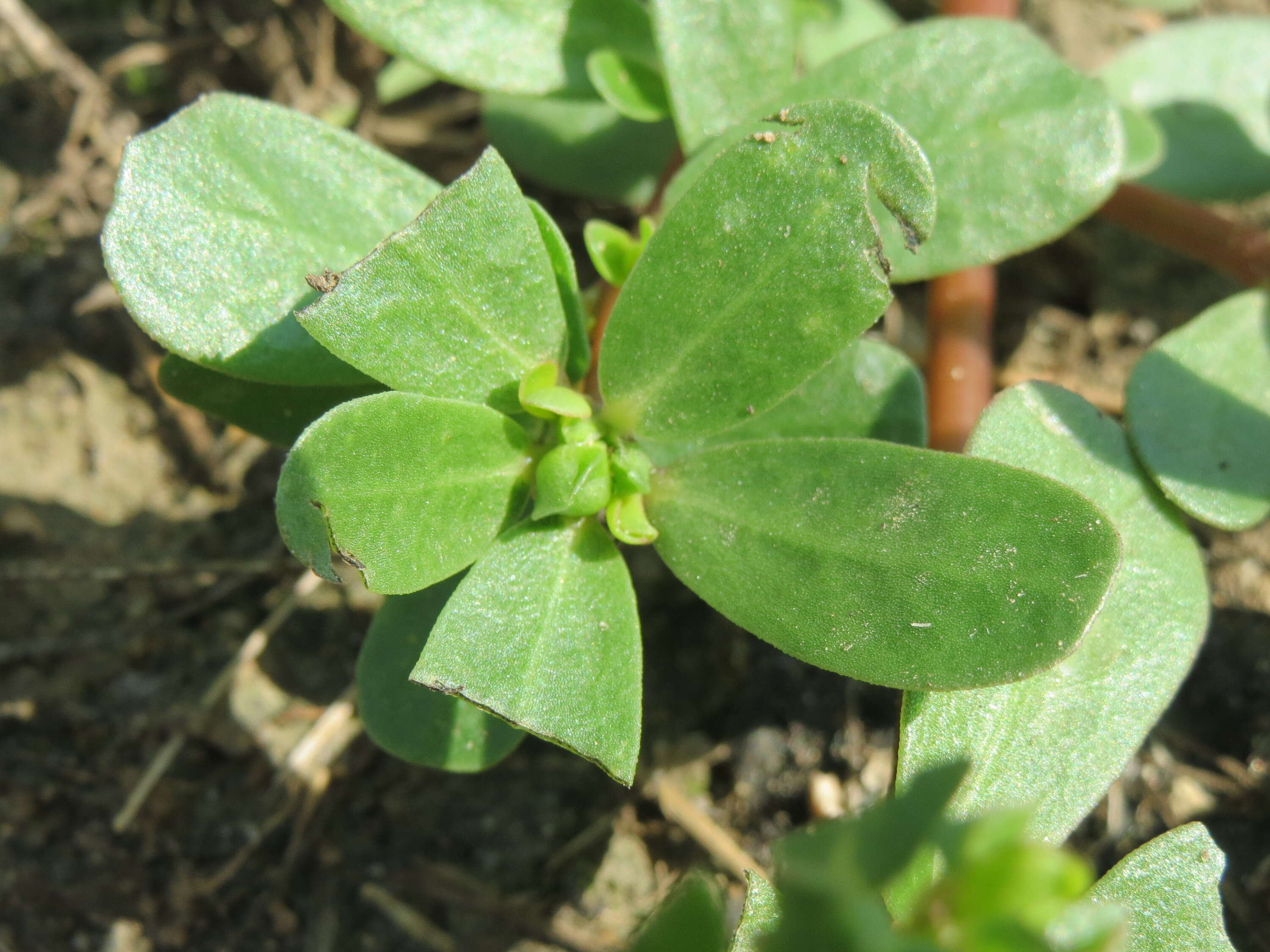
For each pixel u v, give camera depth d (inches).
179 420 4.7
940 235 3.5
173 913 4.0
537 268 3.0
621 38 3.8
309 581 4.4
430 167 5.3
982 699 3.1
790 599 3.0
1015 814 2.1
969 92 3.6
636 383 3.1
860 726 4.2
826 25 4.7
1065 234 5.2
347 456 2.8
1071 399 3.4
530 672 2.9
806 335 3.0
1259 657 4.3
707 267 3.0
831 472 3.0
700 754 4.3
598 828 4.1
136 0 5.3
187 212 3.1
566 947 4.0
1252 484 3.5
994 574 2.8
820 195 2.9
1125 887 3.0
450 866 4.1
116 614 4.4
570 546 3.1
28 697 4.2
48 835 4.0
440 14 3.6
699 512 3.1
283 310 3.2
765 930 2.9
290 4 5.0
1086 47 5.6
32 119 5.1
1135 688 3.2
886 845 2.1
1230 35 4.9
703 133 3.7
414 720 3.5
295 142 3.3
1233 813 4.1
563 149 4.6
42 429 4.6
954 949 2.1
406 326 2.9
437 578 2.9
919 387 3.5
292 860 4.1
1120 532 3.4
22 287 4.8
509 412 3.1
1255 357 3.6
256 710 4.2
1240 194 4.7
